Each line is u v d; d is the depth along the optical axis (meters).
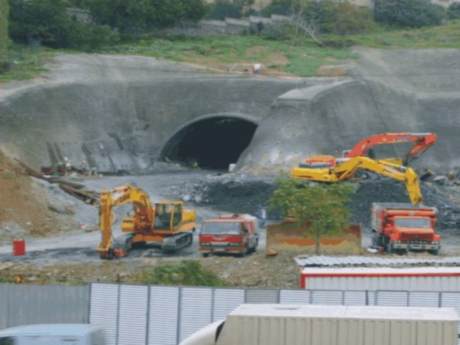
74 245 115.75
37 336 53.16
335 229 102.00
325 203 101.94
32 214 126.25
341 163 137.25
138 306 71.00
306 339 51.56
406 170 124.69
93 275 95.12
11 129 186.88
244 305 54.97
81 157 196.12
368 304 69.19
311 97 194.12
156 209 110.62
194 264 90.44
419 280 78.50
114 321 71.31
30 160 184.38
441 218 137.25
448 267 82.38
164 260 100.50
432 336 50.62
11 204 125.12
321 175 137.00
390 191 143.88
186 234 112.94
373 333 51.06
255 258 100.25
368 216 136.38
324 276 78.50
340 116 197.00
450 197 156.50
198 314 70.00
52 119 197.75
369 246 112.88
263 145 185.88
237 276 93.19
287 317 51.75
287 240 103.94
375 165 132.25
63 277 94.81
